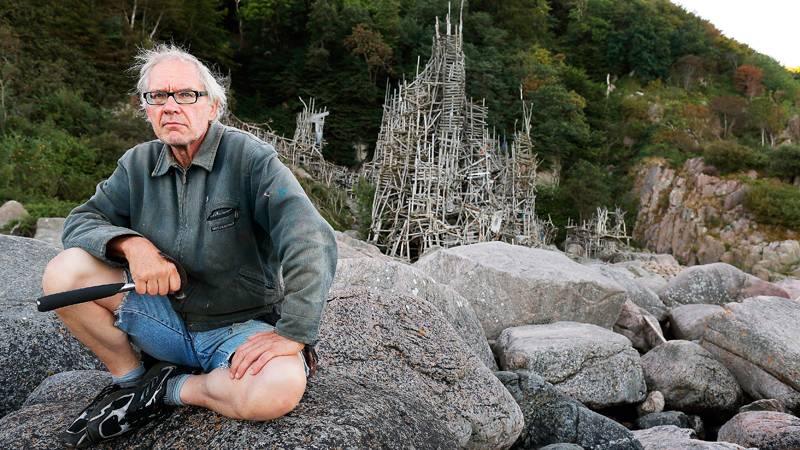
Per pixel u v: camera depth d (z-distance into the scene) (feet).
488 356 24.41
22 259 21.35
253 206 9.23
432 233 95.14
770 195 147.43
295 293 8.49
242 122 130.31
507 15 213.66
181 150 9.13
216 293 9.24
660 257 133.39
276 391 8.41
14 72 106.01
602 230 144.56
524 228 114.52
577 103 186.39
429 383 14.90
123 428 9.34
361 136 157.28
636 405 26.08
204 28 149.48
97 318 9.12
